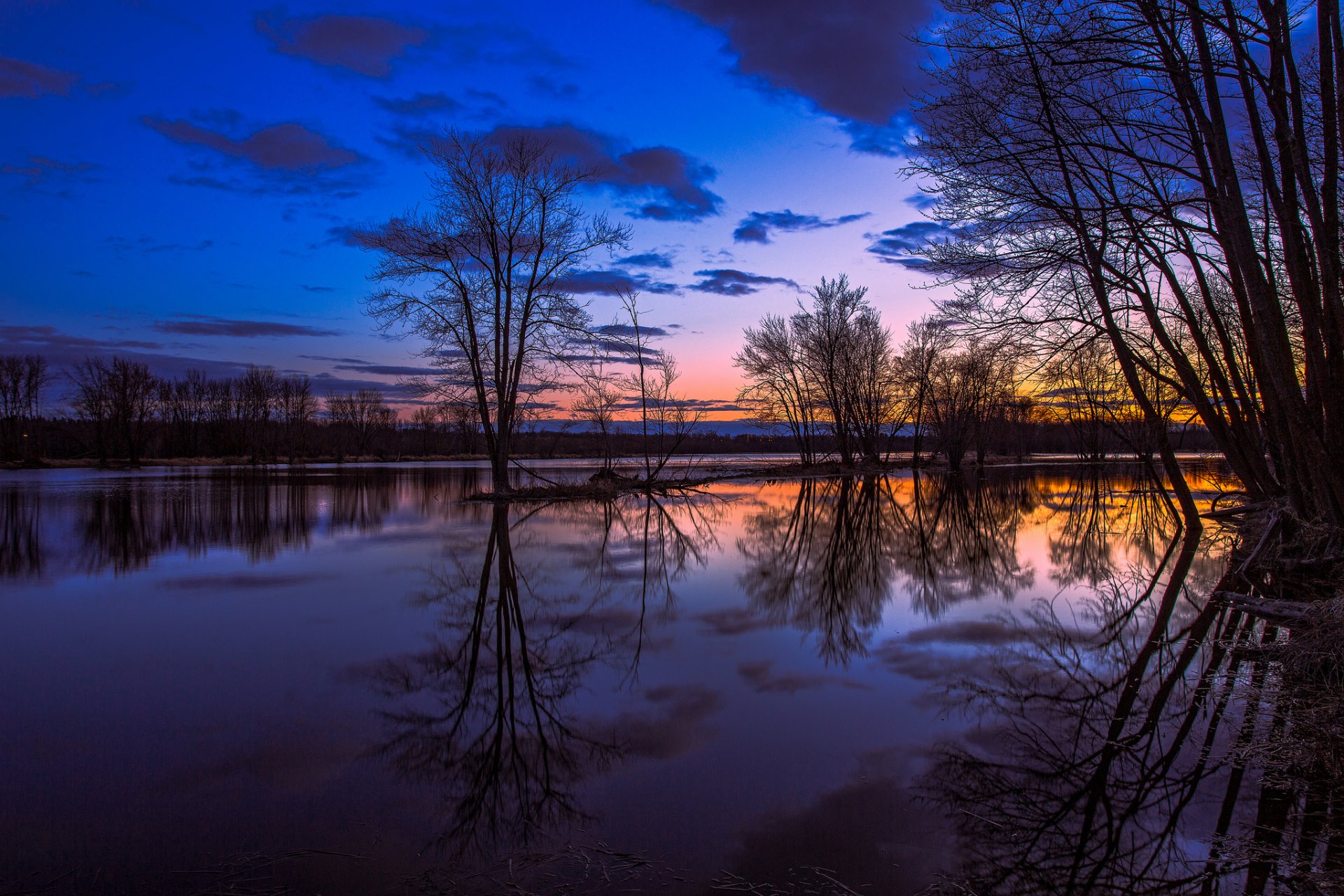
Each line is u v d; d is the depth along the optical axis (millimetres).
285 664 6863
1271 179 8477
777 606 9422
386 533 16500
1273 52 8148
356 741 5137
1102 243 11266
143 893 3322
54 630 8094
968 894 3326
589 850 3705
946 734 5219
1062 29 9531
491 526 17750
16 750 4930
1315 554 9055
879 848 3730
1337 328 8125
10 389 61281
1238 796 4238
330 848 3732
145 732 5250
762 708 5754
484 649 7418
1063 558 13055
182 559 12945
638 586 10688
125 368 64250
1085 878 3453
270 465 61562
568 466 51938
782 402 49156
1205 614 8555
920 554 13734
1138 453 19219
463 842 3785
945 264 12195
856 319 46094
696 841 3797
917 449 45312
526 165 22375
